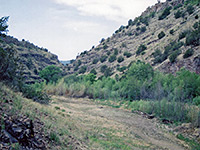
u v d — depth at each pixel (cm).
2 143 507
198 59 5347
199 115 2517
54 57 19512
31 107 1084
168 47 7619
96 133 1474
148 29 14638
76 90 6328
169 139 2031
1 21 1500
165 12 14612
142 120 2933
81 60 17462
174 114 2934
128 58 11800
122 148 1233
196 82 3797
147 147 1509
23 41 18425
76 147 847
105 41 19538
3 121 602
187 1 13088
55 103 3644
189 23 8775
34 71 12100
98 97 5769
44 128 824
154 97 3959
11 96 1055
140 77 5247
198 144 1967
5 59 1595
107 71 10394
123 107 4188
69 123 1285
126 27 19375
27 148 572
